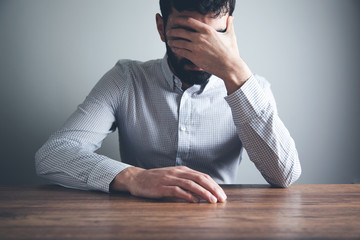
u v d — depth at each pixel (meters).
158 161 1.32
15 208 0.71
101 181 0.90
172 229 0.56
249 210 0.70
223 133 1.30
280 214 0.67
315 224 0.60
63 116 1.67
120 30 1.65
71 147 1.04
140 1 1.65
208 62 1.06
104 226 0.57
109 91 1.29
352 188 1.01
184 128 1.28
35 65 1.64
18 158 1.66
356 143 1.75
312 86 1.73
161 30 1.27
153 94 1.30
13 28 1.62
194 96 1.29
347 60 1.74
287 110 1.72
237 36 1.69
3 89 1.64
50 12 1.63
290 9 1.71
